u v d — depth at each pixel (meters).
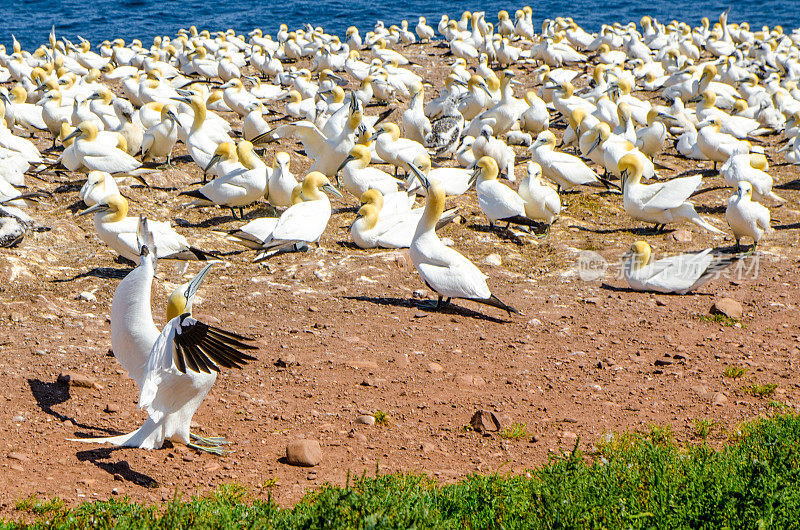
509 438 10.45
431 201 14.06
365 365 12.03
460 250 17.22
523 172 22.78
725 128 27.30
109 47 42.00
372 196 17.05
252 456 9.70
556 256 17.19
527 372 12.20
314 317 13.74
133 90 29.09
